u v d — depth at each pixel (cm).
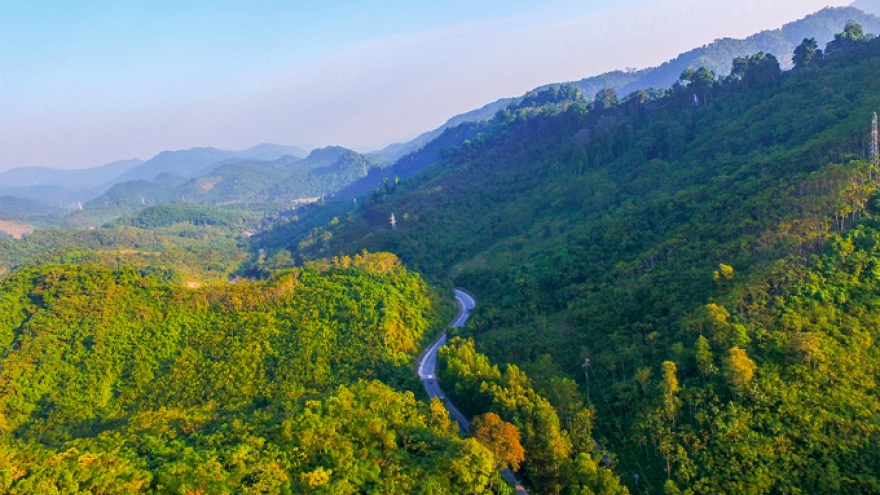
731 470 6288
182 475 6059
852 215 8931
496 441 7019
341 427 7194
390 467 6588
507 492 6612
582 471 6644
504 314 12581
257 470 6138
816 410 6569
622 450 7431
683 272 9962
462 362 9725
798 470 6147
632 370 8544
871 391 6675
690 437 6831
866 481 5800
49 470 5825
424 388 10100
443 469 6525
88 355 11275
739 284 8394
